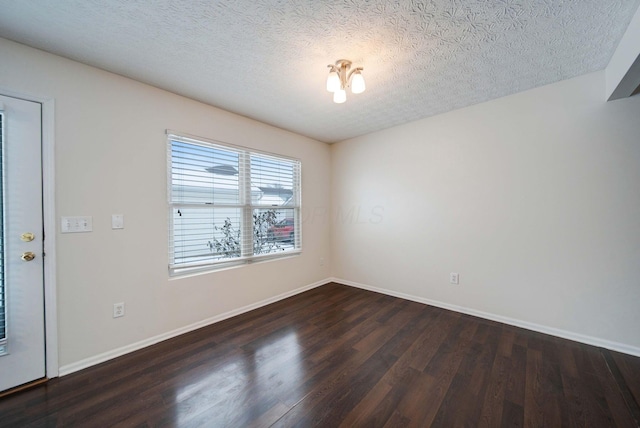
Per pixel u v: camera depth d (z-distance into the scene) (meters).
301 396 1.62
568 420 1.42
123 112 2.11
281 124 3.29
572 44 1.77
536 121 2.41
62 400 1.58
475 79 2.24
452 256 2.96
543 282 2.41
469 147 2.81
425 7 1.44
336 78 1.89
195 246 2.60
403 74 2.15
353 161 3.90
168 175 2.38
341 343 2.26
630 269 2.05
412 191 3.27
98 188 1.99
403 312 2.93
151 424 1.41
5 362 1.64
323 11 1.46
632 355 2.03
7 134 1.65
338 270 4.16
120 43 1.72
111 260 2.05
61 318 1.83
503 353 2.08
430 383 1.73
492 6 1.43
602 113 2.12
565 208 2.30
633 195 2.03
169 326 2.37
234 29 1.61
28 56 1.72
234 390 1.67
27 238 1.71
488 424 1.40
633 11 1.47
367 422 1.41
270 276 3.26
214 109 2.71
